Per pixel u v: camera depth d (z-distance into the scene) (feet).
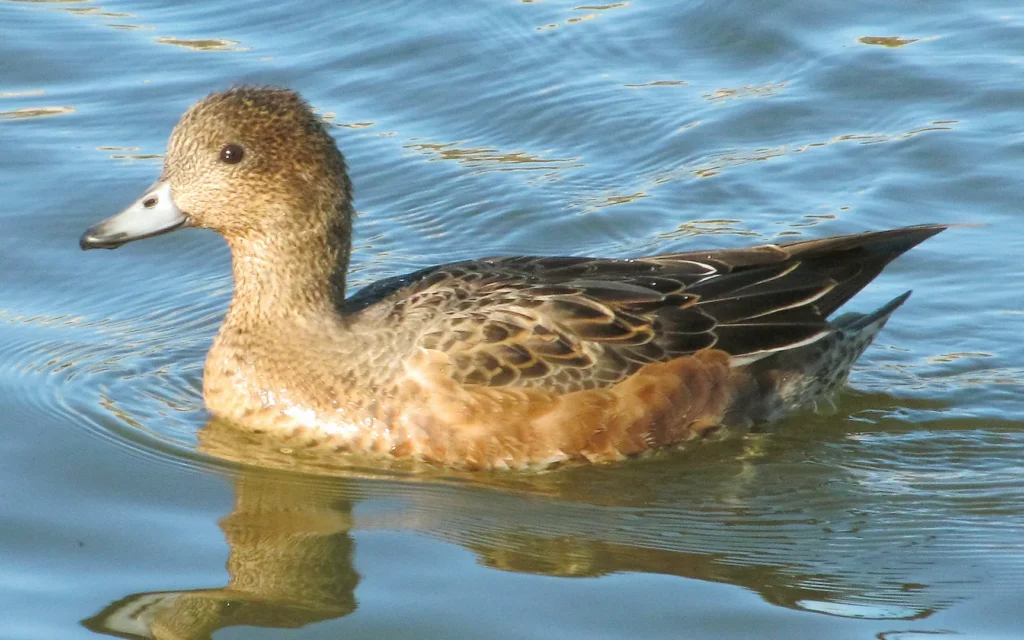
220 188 42.78
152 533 39.91
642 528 40.47
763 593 37.55
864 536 40.22
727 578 38.22
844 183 57.82
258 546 39.40
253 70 64.08
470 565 38.55
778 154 59.57
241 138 42.60
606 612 36.58
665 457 43.55
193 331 51.24
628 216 56.39
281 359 43.32
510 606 36.81
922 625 36.22
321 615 36.50
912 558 39.19
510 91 63.57
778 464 43.55
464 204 57.52
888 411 46.11
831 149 59.67
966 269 53.21
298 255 43.24
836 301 45.37
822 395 45.96
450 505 41.34
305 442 43.39
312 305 43.42
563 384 41.98
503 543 39.58
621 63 65.21
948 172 58.03
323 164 43.37
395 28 67.10
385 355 42.29
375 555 38.96
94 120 61.21
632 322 42.70
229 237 43.70
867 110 61.72
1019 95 61.72
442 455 42.27
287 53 65.51
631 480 42.68
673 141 60.54
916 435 44.96
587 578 38.09
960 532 40.32
